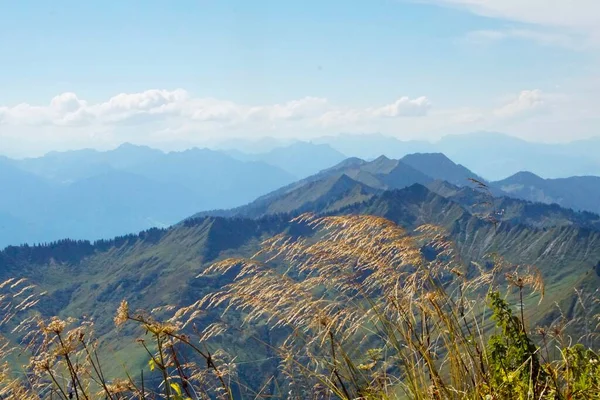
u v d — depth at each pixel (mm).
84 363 1449
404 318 1585
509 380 1550
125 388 1403
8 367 1479
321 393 1485
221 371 1438
